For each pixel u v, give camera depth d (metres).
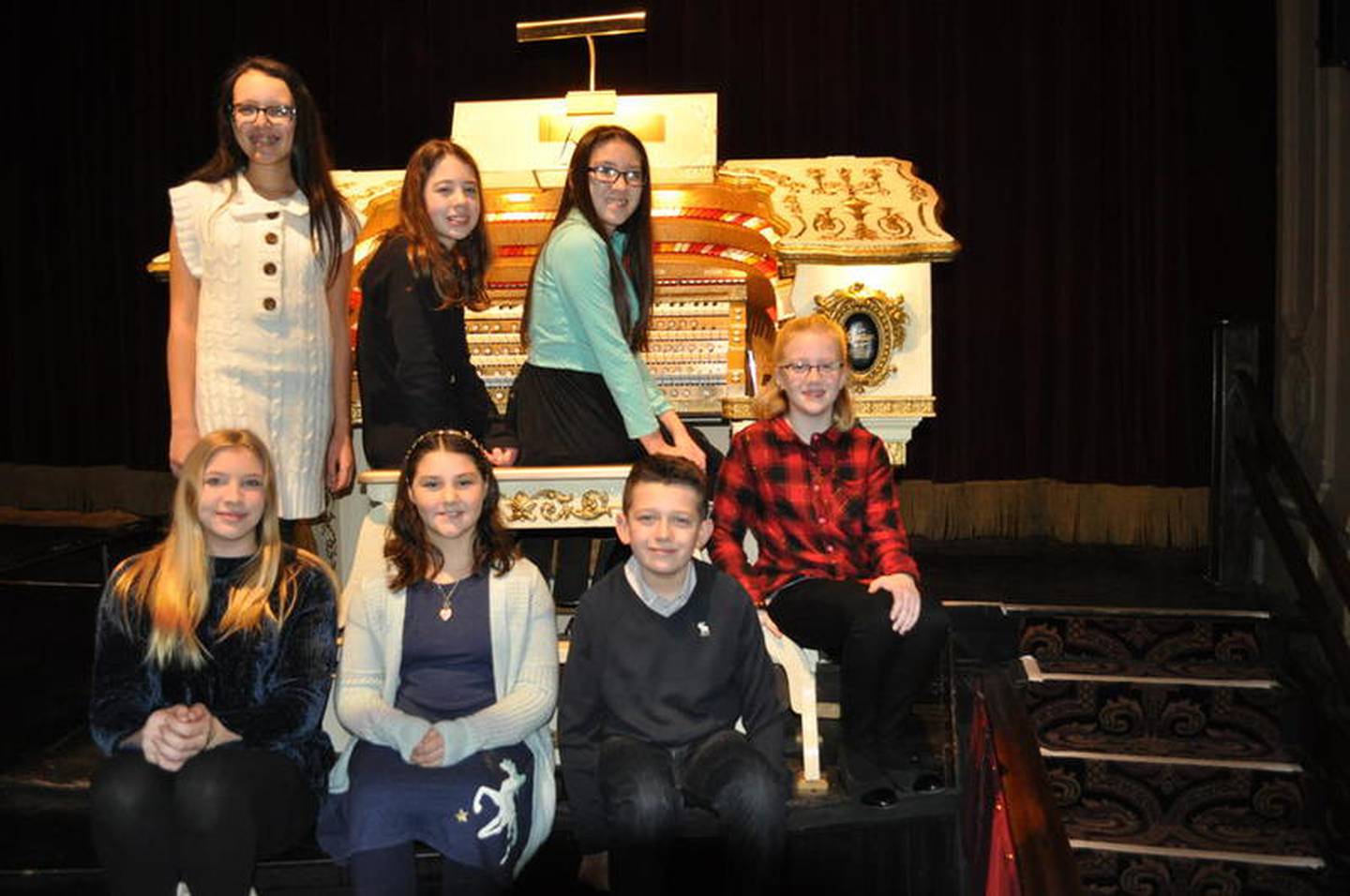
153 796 2.33
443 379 2.96
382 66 5.50
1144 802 3.57
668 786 2.41
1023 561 4.85
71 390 5.98
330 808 2.50
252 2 5.58
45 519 5.95
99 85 5.79
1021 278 5.21
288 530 3.07
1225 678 3.75
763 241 3.68
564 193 3.07
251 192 2.85
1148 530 5.10
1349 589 3.24
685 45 5.34
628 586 2.64
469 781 2.36
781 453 3.06
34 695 3.35
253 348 2.82
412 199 2.97
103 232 5.85
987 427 5.29
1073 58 5.08
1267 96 4.88
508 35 5.44
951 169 5.22
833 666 3.30
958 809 2.74
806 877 2.76
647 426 2.93
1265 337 4.92
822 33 5.25
